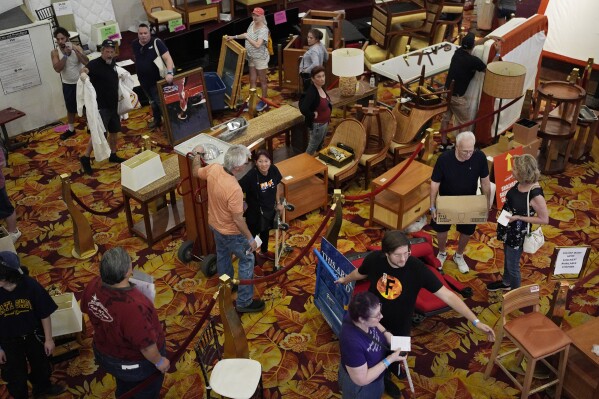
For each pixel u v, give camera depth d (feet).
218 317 17.15
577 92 22.99
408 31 30.99
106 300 11.59
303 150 23.99
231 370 13.28
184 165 17.98
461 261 18.84
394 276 13.01
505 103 24.89
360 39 32.76
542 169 23.77
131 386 12.80
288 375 15.33
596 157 24.73
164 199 21.20
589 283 18.25
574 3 29.35
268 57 28.53
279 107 23.47
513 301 14.20
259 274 18.61
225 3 36.70
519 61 25.11
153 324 11.98
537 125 22.58
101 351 12.26
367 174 22.44
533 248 16.02
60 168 24.30
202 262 18.45
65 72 24.61
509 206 15.78
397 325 13.30
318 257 15.62
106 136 25.29
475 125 24.93
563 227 20.80
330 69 28.89
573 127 22.81
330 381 15.15
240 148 15.19
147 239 19.79
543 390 14.73
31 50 25.44
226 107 28.35
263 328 16.81
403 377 15.12
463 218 16.83
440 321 16.97
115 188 23.15
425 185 21.07
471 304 17.52
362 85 25.62
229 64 28.14
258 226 17.42
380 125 22.39
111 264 11.32
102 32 29.63
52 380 15.29
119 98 23.88
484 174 16.96
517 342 13.80
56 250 19.95
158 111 26.78
